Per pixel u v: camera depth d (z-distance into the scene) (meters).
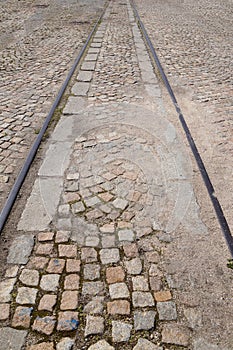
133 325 2.24
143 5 14.98
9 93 5.82
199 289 2.50
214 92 5.98
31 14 12.57
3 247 2.79
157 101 5.55
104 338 2.17
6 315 2.28
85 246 2.82
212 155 4.16
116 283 2.52
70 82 6.30
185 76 6.75
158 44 8.98
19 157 4.02
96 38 9.40
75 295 2.42
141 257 2.73
